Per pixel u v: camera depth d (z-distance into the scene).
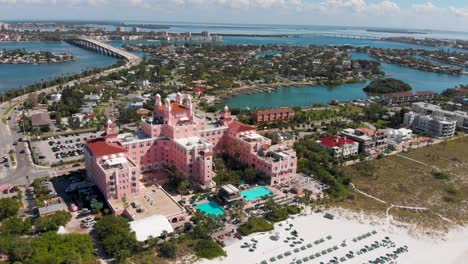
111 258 161.62
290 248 175.50
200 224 183.25
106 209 197.00
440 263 170.75
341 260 168.62
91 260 158.88
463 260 173.50
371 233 191.00
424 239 189.00
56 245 159.25
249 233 185.00
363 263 167.50
